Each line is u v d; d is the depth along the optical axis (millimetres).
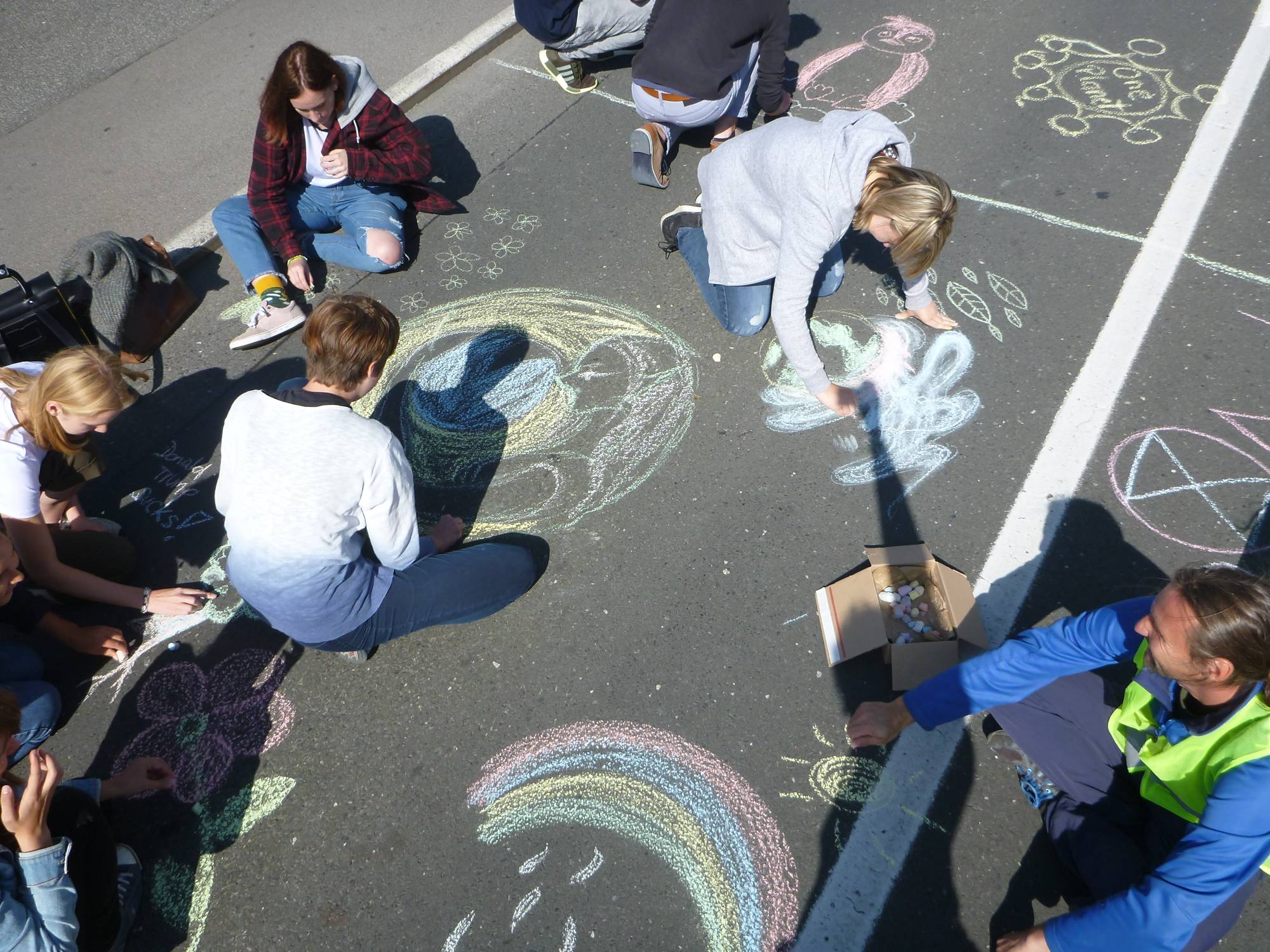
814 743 2469
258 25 5922
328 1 6047
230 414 2326
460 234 4223
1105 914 1713
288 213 3846
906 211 2291
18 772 2613
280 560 2264
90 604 2979
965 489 2975
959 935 2139
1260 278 3426
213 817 2494
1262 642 1503
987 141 4234
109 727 2701
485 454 3318
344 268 4148
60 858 1906
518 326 3760
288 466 2227
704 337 3604
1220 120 4098
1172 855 1675
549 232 4172
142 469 3395
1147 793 1896
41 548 2631
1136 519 2818
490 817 2430
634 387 3467
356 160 3711
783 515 2984
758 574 2840
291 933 2279
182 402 3631
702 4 3596
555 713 2607
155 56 5770
